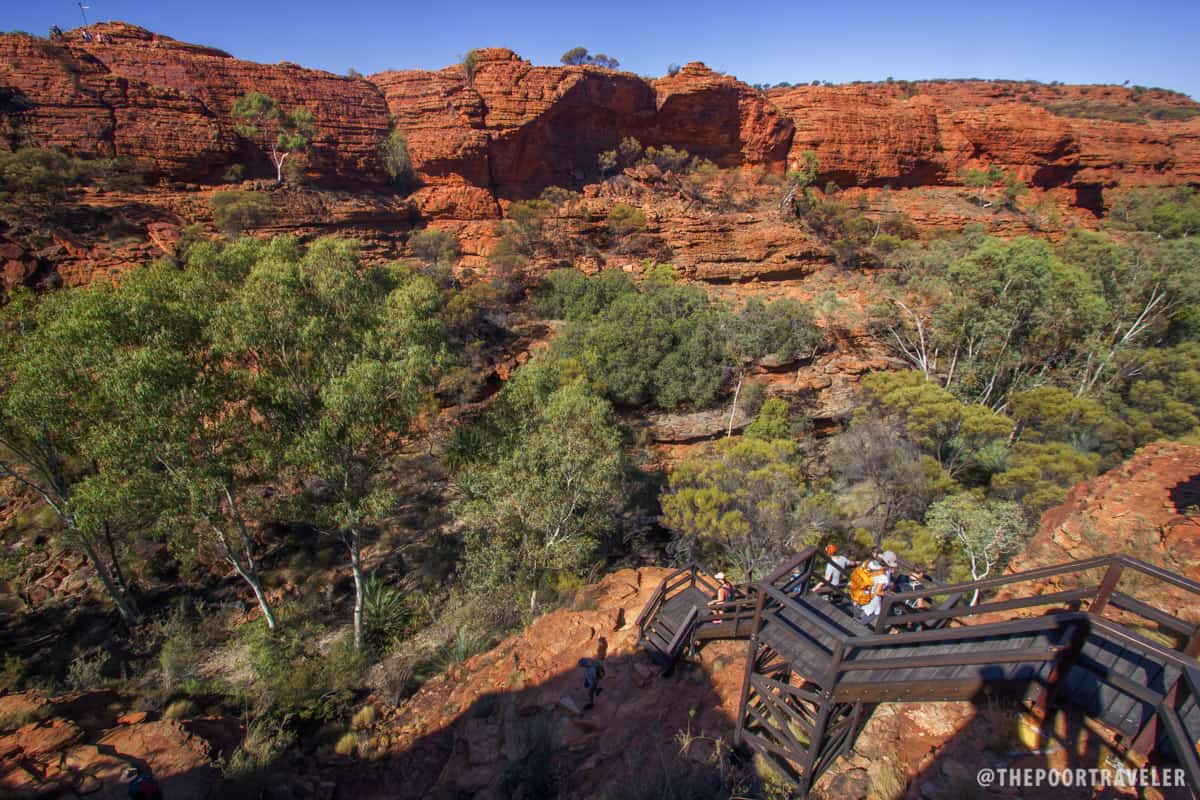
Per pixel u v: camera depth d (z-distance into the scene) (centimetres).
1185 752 345
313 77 5091
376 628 1738
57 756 847
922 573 763
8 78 3809
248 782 861
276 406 1631
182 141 4216
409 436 1833
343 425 1528
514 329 4025
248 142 4703
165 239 3722
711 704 792
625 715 831
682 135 6372
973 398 3684
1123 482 1174
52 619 1766
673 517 1980
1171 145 8712
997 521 1864
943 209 6775
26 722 948
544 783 759
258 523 2209
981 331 3597
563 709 888
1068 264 4006
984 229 6481
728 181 6109
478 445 2362
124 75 4262
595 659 986
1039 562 984
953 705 592
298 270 1788
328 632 1756
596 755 777
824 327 4206
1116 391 3600
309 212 4428
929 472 2281
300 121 4609
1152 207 7569
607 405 2206
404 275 3188
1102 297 3781
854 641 525
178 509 1496
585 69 5556
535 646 1073
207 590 1967
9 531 2058
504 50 5350
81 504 1458
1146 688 431
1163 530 933
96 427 1534
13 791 770
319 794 905
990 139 7381
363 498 1591
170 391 1439
